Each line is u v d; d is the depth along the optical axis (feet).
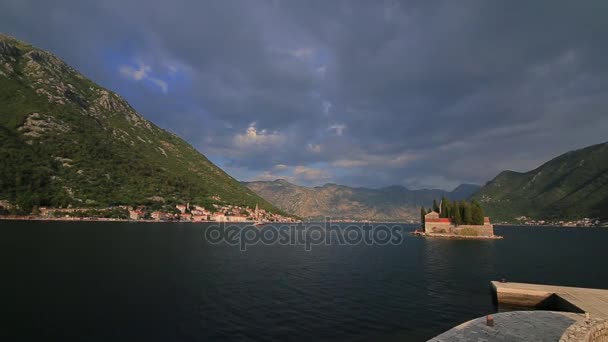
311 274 194.39
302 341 88.38
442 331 97.71
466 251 334.65
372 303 127.65
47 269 172.45
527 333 76.54
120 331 91.66
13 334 86.33
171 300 125.29
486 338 73.10
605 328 77.36
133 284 148.97
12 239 302.25
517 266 231.50
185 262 224.94
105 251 256.93
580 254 316.60
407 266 230.89
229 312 112.68
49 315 102.01
